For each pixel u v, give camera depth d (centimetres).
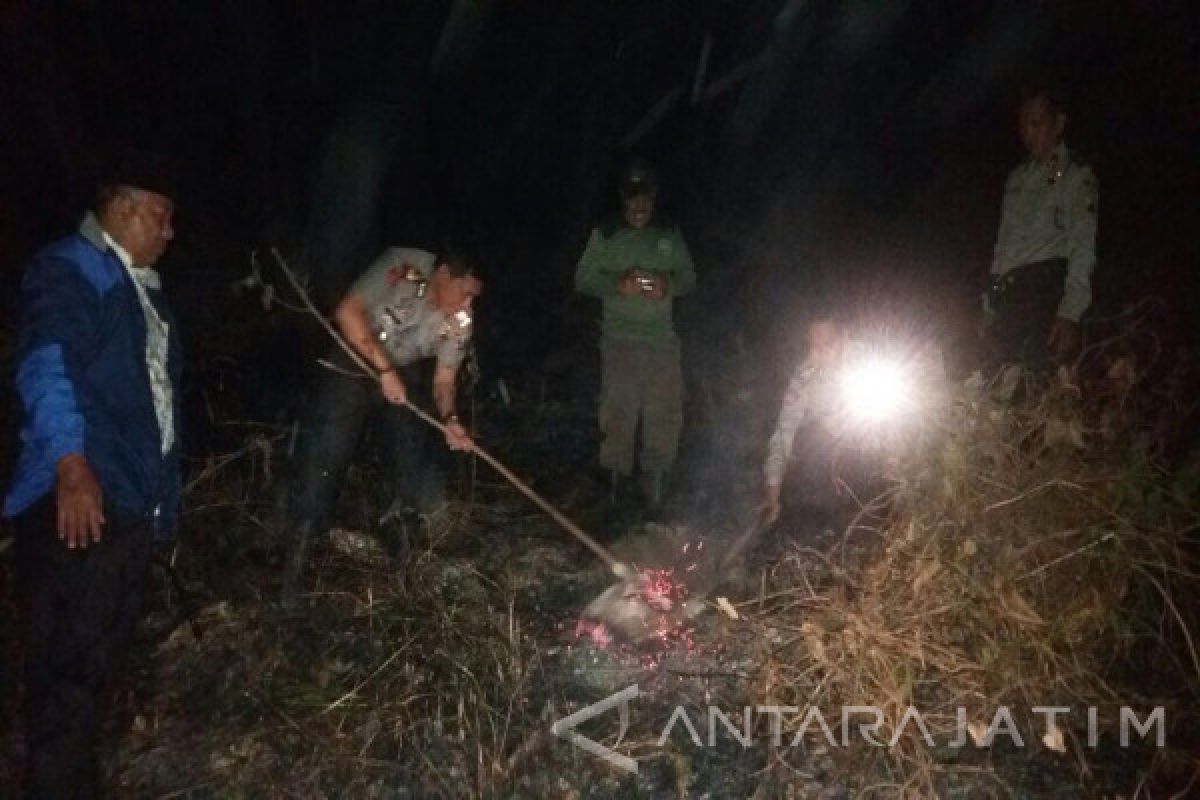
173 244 888
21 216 878
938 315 764
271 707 452
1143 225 967
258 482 634
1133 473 471
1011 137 1095
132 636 383
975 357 634
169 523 400
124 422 370
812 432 576
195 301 837
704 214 1105
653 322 637
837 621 468
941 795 416
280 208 963
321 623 508
